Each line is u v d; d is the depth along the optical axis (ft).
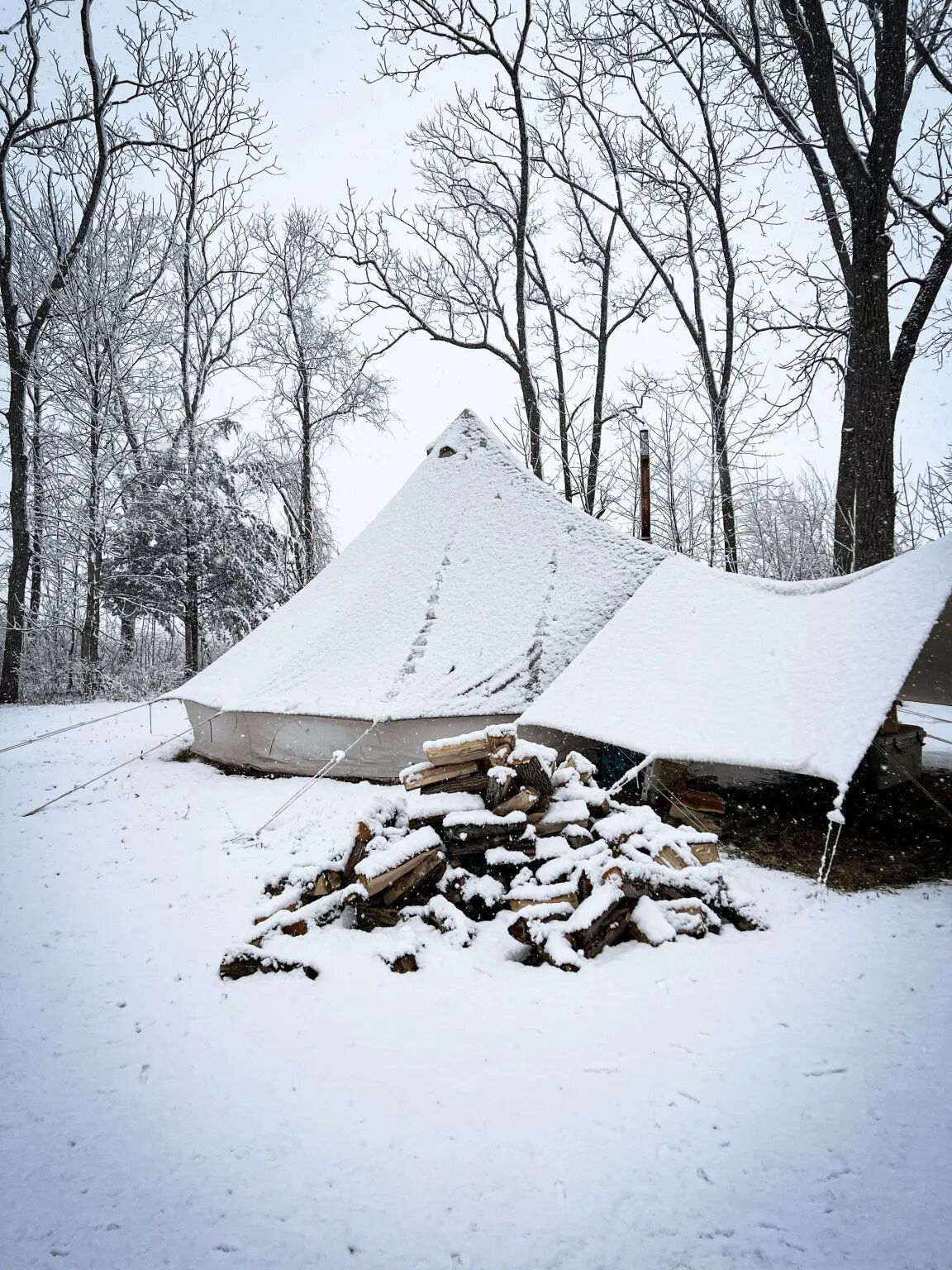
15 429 56.70
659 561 27.14
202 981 12.00
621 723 18.81
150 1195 7.51
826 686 16.84
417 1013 10.71
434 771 15.64
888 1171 7.44
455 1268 6.54
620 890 12.91
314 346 69.56
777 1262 6.47
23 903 15.48
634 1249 6.65
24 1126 8.59
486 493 30.53
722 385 51.85
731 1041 9.72
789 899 14.57
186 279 65.87
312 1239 6.90
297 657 27.30
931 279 36.37
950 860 16.55
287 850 18.15
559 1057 9.50
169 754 32.86
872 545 35.47
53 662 61.87
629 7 46.98
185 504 61.11
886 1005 10.49
